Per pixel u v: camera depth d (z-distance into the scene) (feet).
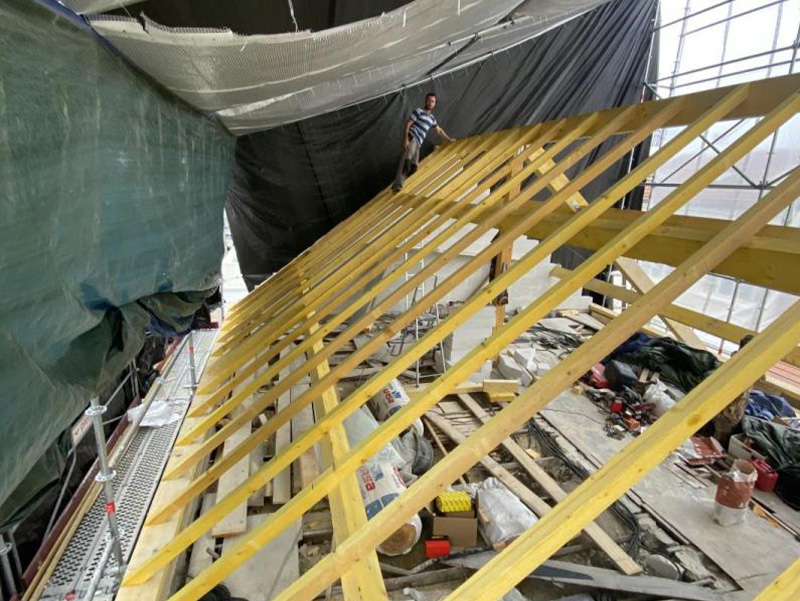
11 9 3.15
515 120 21.27
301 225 20.61
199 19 4.20
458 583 7.85
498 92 20.70
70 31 4.01
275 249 20.98
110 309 5.04
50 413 3.15
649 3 21.09
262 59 5.57
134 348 5.19
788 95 5.83
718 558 8.33
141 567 6.30
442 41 9.77
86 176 4.30
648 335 18.49
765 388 14.82
